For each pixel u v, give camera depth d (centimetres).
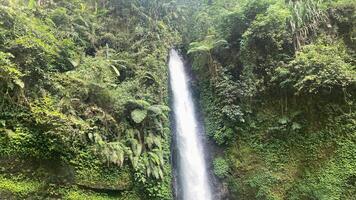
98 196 943
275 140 1127
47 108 902
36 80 941
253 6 1235
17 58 912
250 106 1188
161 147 1087
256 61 1207
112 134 1045
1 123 836
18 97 880
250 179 1128
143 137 1087
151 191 1011
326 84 1033
